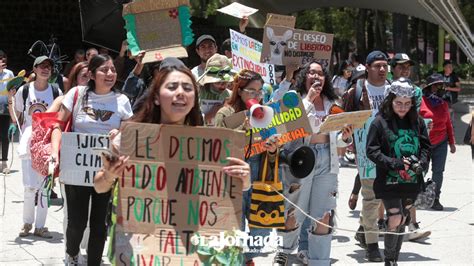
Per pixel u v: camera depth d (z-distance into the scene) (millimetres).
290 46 8016
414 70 28812
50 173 6113
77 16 21969
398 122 6773
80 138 6145
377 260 7852
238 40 8680
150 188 4180
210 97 7031
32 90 9047
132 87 8000
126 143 4176
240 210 4219
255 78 6125
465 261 7867
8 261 7441
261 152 6082
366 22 44750
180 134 4195
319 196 6625
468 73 51875
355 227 9516
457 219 10039
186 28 7039
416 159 6641
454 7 15227
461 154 17234
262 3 24828
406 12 22141
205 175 4211
